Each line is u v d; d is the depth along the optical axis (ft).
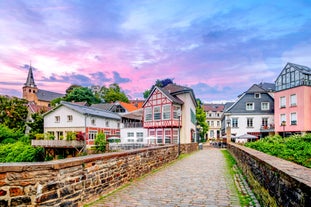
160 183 25.14
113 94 272.31
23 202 12.96
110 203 17.80
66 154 115.34
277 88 128.77
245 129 139.03
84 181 17.42
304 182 8.75
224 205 17.25
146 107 120.78
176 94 118.21
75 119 130.11
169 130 110.73
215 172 32.73
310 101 112.98
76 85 283.38
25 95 311.47
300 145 27.02
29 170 13.25
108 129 147.43
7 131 125.80
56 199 14.49
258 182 18.33
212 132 261.85
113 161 22.27
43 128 139.13
